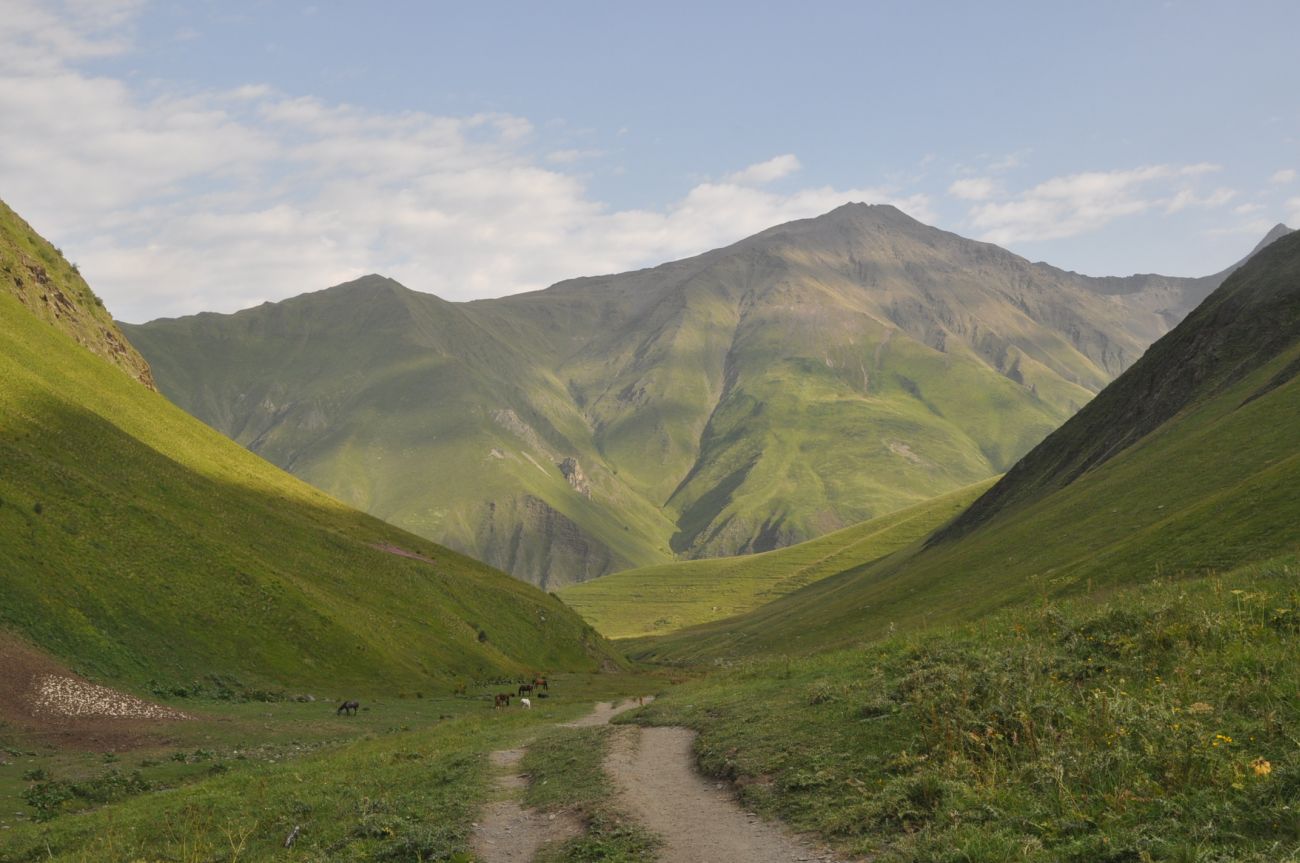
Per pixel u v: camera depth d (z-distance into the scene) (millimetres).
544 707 63812
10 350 97438
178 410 129000
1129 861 11773
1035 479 134375
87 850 22609
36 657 49094
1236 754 14086
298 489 131875
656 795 19719
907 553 167625
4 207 135250
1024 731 17141
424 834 18422
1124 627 22312
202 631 65500
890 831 14836
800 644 107062
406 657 82875
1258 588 23016
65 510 67625
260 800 26203
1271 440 72438
